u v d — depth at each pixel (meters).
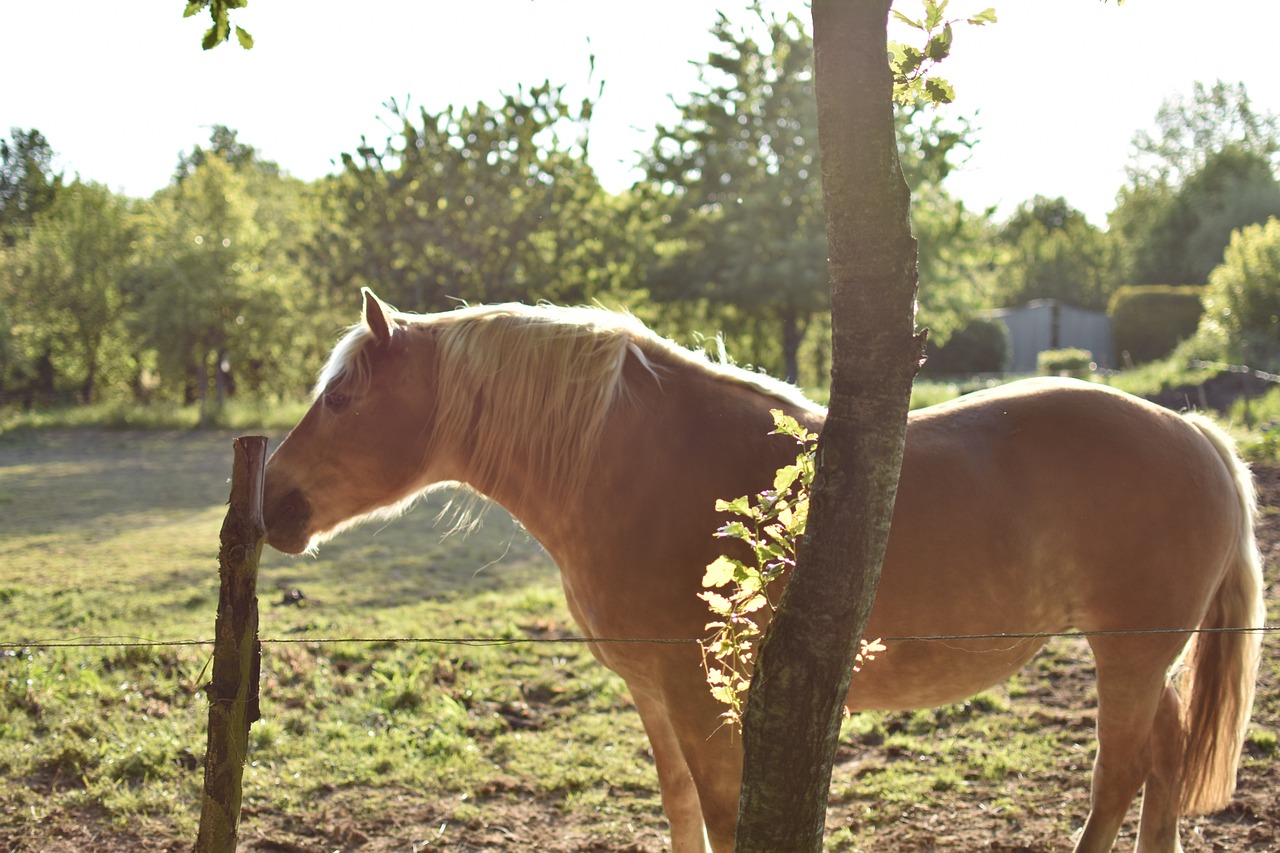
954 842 3.30
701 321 21.12
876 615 2.49
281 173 40.66
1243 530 2.79
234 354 24.44
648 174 19.64
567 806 3.70
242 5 1.62
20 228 36.81
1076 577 2.61
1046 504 2.55
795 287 18.75
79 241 28.36
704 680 2.45
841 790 3.74
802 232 19.22
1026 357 32.47
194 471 15.56
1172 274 42.25
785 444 2.53
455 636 5.88
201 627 6.12
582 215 18.12
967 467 2.53
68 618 6.37
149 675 5.03
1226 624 2.80
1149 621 2.58
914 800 3.62
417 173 17.03
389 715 4.60
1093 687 4.71
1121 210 48.31
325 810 3.68
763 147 19.17
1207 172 43.00
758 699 1.62
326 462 2.69
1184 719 2.85
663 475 2.53
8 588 7.18
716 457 2.53
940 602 2.48
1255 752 3.81
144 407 25.00
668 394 2.62
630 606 2.52
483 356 2.66
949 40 1.60
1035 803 3.55
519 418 2.64
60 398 29.61
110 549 8.90
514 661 5.37
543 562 8.39
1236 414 12.69
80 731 4.34
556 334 2.66
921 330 1.54
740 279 19.16
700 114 19.06
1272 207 38.34
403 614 6.45
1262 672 4.60
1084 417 2.62
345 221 17.70
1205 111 45.44
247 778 3.92
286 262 23.33
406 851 3.40
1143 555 2.56
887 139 1.49
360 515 2.79
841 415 1.55
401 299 17.22
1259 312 17.80
